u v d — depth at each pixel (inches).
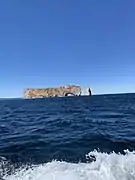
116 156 319.3
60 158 330.6
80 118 842.2
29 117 978.1
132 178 241.0
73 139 461.7
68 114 1031.0
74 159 322.7
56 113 1122.7
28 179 252.2
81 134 515.5
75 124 687.1
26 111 1378.0
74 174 256.1
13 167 294.4
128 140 435.2
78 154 346.3
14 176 262.8
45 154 354.6
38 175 262.2
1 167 295.0
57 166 287.9
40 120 839.1
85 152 356.5
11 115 1122.7
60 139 466.9
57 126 662.5
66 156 339.0
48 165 295.6
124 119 783.7
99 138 458.9
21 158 335.6
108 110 1190.3
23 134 550.9
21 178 256.1
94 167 276.5
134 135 491.2
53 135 518.9
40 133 554.9
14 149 390.3
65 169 274.8
